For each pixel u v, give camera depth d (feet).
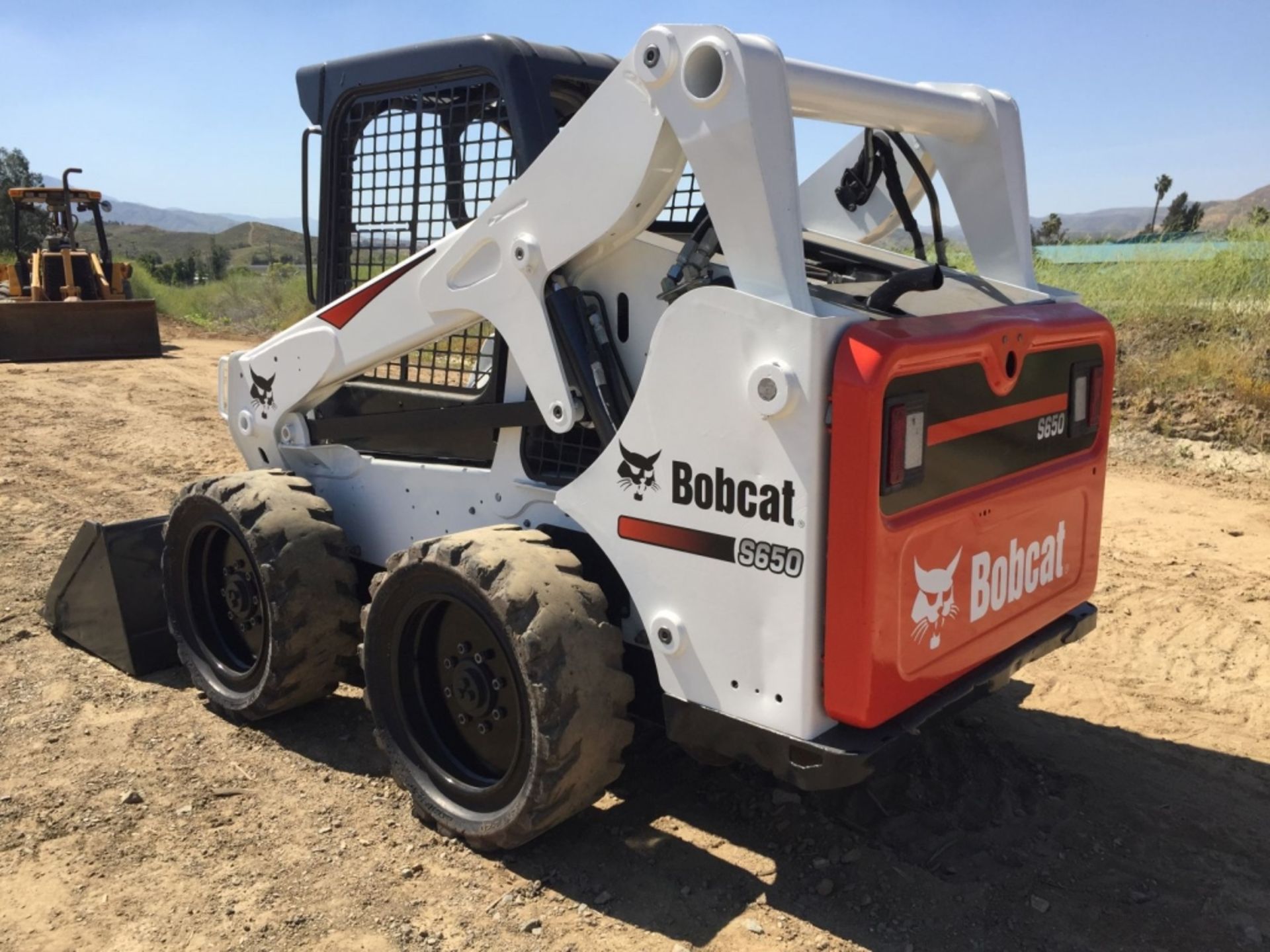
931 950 8.84
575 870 9.93
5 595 17.22
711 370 8.47
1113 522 21.65
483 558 9.45
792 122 8.13
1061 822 10.87
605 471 9.48
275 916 9.23
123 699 13.69
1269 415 27.37
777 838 10.45
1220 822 10.94
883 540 7.98
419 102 11.69
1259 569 18.76
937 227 11.54
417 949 8.80
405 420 12.12
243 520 12.12
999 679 9.78
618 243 9.66
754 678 8.66
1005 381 9.32
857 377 7.71
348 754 12.29
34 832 10.50
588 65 11.33
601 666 9.28
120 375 43.16
